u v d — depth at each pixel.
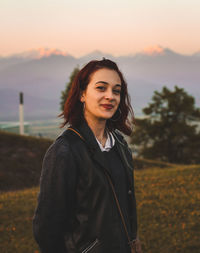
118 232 1.49
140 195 8.64
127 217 1.62
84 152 1.49
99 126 1.66
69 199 1.45
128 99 1.85
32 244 5.86
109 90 1.56
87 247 1.46
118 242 1.48
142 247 5.49
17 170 15.76
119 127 1.88
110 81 1.56
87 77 1.59
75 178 1.45
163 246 5.50
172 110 34.25
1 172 15.10
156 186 9.72
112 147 1.70
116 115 1.86
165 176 11.19
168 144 34.41
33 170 16.25
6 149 17.95
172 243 5.59
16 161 16.69
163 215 6.91
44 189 1.43
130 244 1.58
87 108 1.60
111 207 1.48
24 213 7.52
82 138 1.52
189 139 33.44
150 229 6.21
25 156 17.52
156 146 34.31
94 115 1.60
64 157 1.43
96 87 1.55
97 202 1.46
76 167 1.46
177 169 12.65
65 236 1.50
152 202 7.86
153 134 34.34
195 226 6.22
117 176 1.60
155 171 12.83
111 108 1.58
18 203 8.40
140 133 34.56
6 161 16.44
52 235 1.44
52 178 1.42
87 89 1.58
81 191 1.47
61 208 1.43
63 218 1.44
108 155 1.65
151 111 35.19
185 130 32.69
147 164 19.39
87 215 1.47
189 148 34.09
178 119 34.91
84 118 1.63
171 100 33.78
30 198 9.02
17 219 7.09
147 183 10.26
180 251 5.30
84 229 1.46
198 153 33.97
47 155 1.48
